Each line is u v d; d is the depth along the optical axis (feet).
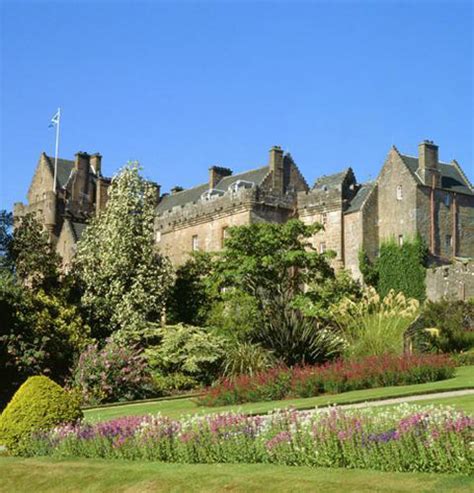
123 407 85.61
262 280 128.77
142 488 39.99
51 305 116.16
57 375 109.60
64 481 44.09
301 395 75.20
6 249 133.80
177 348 104.58
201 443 44.34
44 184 232.73
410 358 82.23
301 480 35.88
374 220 181.37
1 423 54.75
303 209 186.39
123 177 137.80
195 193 213.87
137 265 131.95
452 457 34.68
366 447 37.73
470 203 185.78
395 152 181.16
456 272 158.51
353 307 108.88
